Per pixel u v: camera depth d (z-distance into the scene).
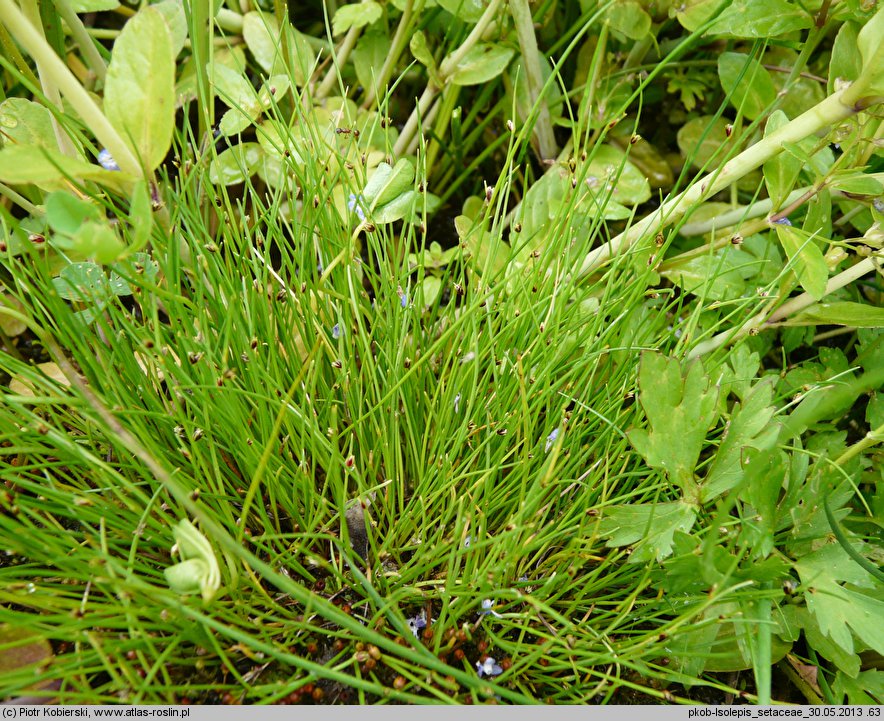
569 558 0.23
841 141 0.25
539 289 0.26
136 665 0.21
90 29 0.32
